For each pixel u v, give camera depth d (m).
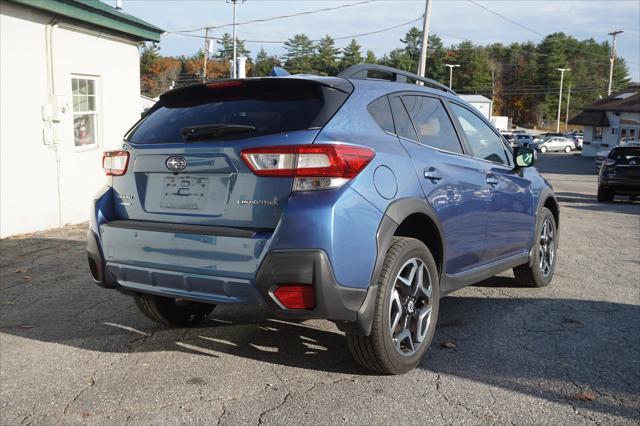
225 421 3.12
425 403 3.30
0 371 3.83
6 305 5.30
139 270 3.57
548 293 5.64
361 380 3.61
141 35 11.70
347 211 3.19
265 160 3.22
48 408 3.31
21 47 8.73
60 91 9.62
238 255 3.22
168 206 3.59
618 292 5.71
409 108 4.12
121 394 3.47
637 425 3.07
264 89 3.65
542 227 5.73
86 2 9.63
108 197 3.85
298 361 3.92
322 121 3.35
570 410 3.23
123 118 11.73
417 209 3.66
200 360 3.96
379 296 3.40
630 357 3.98
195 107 3.81
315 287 3.11
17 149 8.73
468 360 3.92
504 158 5.31
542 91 130.00
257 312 5.03
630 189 16.20
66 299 5.49
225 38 103.94
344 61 92.81
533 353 4.05
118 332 4.57
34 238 8.55
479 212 4.50
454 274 4.27
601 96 136.88
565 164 41.38
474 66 123.25
